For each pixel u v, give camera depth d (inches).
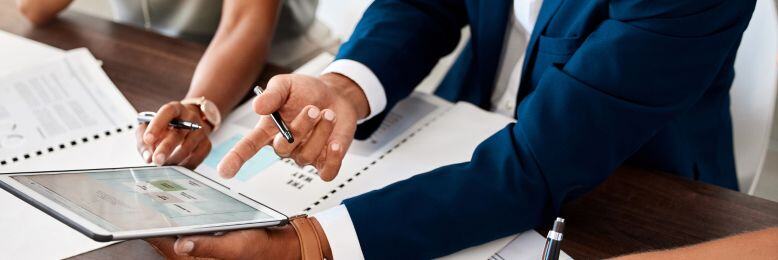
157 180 32.7
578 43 41.2
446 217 35.0
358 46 44.3
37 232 34.4
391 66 43.9
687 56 35.4
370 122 43.3
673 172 45.5
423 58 46.9
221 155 41.3
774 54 48.5
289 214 36.4
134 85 47.3
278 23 67.6
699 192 39.1
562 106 36.7
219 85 45.9
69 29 53.4
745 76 50.6
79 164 40.0
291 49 66.9
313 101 38.0
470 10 48.9
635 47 35.2
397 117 45.4
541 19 43.9
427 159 41.2
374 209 34.7
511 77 50.7
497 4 47.4
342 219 34.2
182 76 48.4
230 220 29.0
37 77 47.5
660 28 34.9
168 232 26.5
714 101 47.7
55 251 33.5
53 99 45.5
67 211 25.9
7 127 42.7
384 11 47.8
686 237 36.0
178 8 63.1
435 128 44.3
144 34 53.0
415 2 48.7
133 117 44.3
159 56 50.4
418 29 46.8
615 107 36.0
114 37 52.5
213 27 63.2
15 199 36.4
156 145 38.7
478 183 36.2
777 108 73.0
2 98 45.3
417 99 47.4
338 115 39.2
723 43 36.1
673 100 36.6
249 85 47.9
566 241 35.8
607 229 36.6
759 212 37.5
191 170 36.8
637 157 44.6
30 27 53.6
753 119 51.1
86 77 47.8
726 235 36.1
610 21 36.8
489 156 37.7
